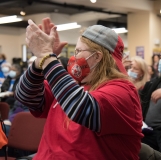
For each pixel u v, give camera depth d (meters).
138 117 1.08
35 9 9.67
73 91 0.94
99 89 1.02
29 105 1.23
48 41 1.03
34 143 2.45
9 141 2.54
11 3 8.35
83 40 1.11
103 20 11.15
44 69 0.99
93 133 1.03
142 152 1.40
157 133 2.32
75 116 0.93
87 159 1.03
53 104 1.21
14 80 5.64
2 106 3.42
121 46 1.15
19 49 11.81
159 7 8.12
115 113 0.97
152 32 8.26
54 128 1.14
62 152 1.06
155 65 7.10
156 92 1.98
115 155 1.05
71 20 10.88
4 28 11.35
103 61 1.09
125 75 1.10
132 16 8.52
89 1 7.30
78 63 1.09
